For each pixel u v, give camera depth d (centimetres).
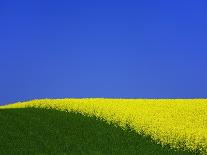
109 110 3070
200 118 2870
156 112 3081
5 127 2497
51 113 2958
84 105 3250
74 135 2438
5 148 2128
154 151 2178
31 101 3509
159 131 2441
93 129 2578
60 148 2186
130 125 2625
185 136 2295
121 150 2192
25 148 2147
